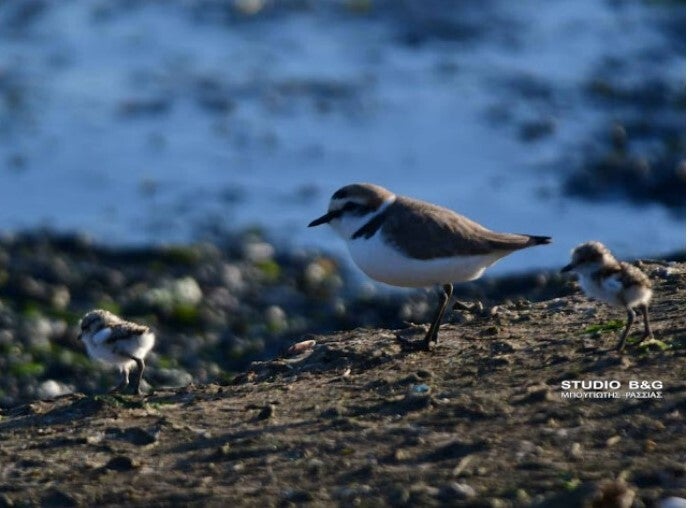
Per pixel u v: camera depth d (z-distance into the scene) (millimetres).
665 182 23094
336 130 25281
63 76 28109
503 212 21984
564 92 26797
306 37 30078
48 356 16016
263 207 22203
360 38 30031
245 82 27500
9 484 8062
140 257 19953
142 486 7863
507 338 10258
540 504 6879
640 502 6902
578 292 11781
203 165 23859
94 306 18078
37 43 30094
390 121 25609
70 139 24906
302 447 8227
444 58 28812
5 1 32094
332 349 10438
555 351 9617
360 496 7363
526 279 18516
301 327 17812
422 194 22766
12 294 18188
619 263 9414
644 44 29156
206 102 26594
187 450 8445
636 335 9719
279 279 19406
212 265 19703
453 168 23797
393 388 9227
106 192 22797
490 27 30203
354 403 8961
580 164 23750
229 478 7855
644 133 25109
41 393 15000
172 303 18219
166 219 21609
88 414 9469
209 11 31625
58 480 8094
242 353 16938
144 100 26641
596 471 7363
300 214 21906
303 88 27219
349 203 10477
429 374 9406
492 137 24906
